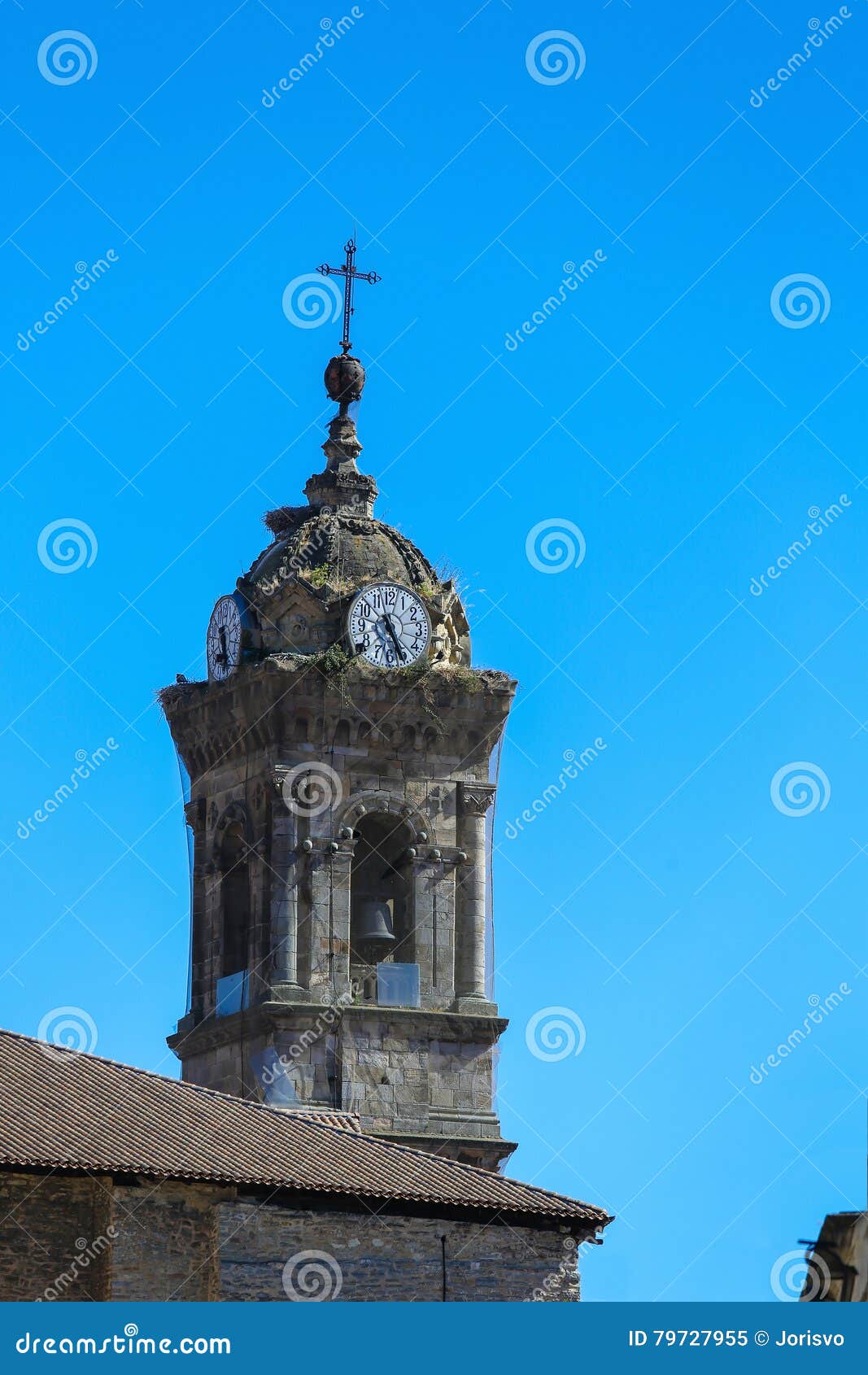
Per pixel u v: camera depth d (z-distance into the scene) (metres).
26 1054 123.75
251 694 155.12
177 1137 120.06
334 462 162.25
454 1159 151.88
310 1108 151.12
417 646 156.88
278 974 152.75
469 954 155.75
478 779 157.62
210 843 157.62
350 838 154.75
